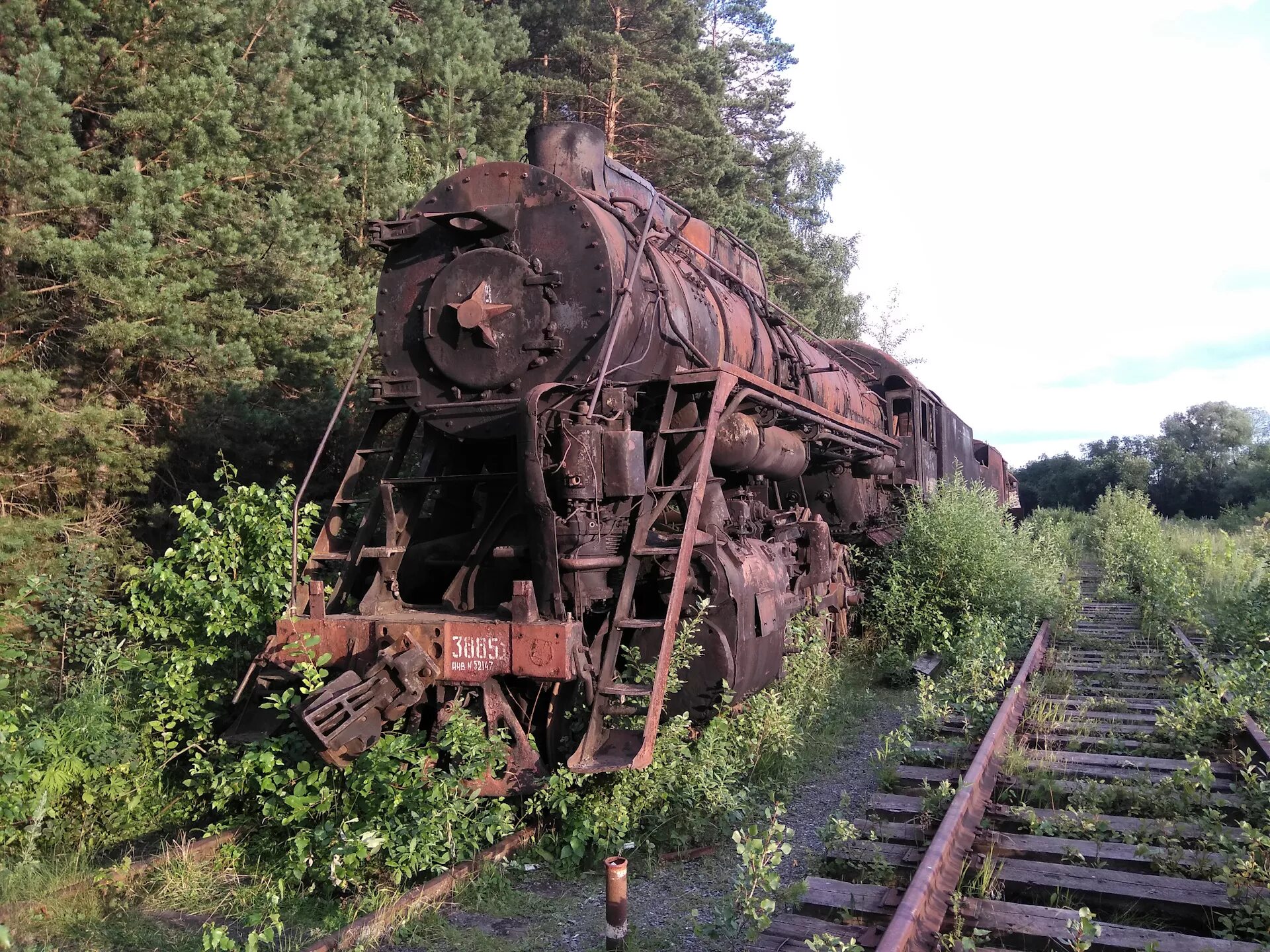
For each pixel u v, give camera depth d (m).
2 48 8.67
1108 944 3.90
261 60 10.47
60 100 8.50
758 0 30.31
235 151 10.09
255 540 6.88
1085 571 23.56
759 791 6.07
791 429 8.87
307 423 10.90
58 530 9.15
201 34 9.82
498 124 16.16
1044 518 29.89
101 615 8.35
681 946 4.11
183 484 11.16
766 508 8.33
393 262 6.47
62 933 4.31
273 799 5.21
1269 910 4.02
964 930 4.02
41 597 8.42
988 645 9.08
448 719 5.18
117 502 10.39
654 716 5.12
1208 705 7.04
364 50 13.27
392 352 6.39
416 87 14.97
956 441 17.12
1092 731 7.43
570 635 5.04
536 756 5.35
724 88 24.52
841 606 10.44
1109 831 5.24
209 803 5.82
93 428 9.09
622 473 5.63
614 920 3.98
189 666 6.18
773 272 27.31
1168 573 13.63
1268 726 6.72
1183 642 10.34
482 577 6.24
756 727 6.29
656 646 5.96
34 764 5.48
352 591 6.22
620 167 7.45
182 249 9.48
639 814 5.39
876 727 7.99
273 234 10.01
